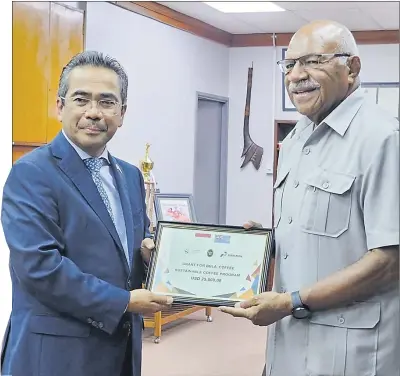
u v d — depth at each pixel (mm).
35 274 1673
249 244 1959
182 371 4152
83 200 1752
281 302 1703
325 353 1708
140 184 2037
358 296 1658
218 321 5645
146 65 5605
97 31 4891
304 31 1731
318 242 1705
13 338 1751
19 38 3910
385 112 1731
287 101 7051
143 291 1778
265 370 2018
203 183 7039
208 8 5926
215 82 6914
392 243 1593
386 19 6117
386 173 1626
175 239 1982
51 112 4184
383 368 1686
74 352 1723
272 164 7137
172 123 6082
